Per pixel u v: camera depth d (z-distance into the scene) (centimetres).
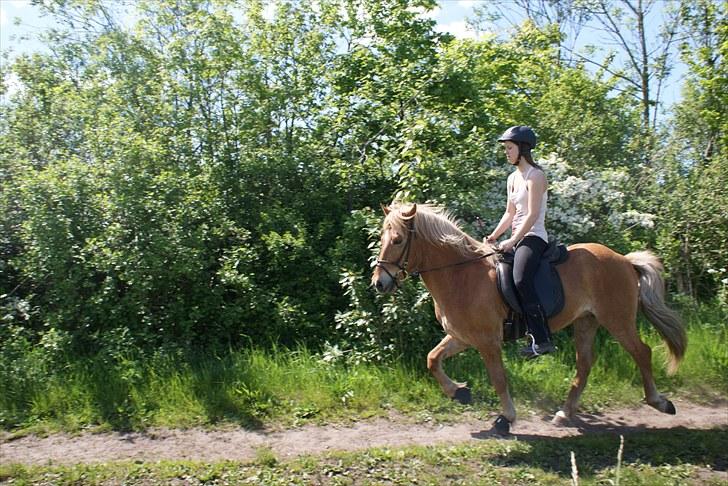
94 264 705
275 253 767
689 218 911
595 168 978
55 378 638
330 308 791
